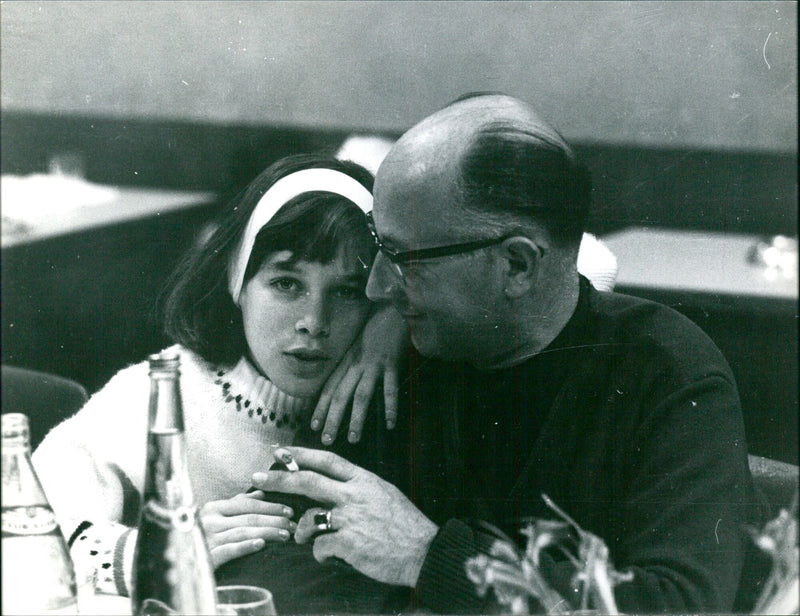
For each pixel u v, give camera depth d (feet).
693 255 5.21
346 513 5.25
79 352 5.32
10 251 5.30
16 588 4.19
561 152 5.07
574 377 5.19
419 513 5.25
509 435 5.24
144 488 4.20
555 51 5.11
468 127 5.00
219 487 5.28
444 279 5.10
